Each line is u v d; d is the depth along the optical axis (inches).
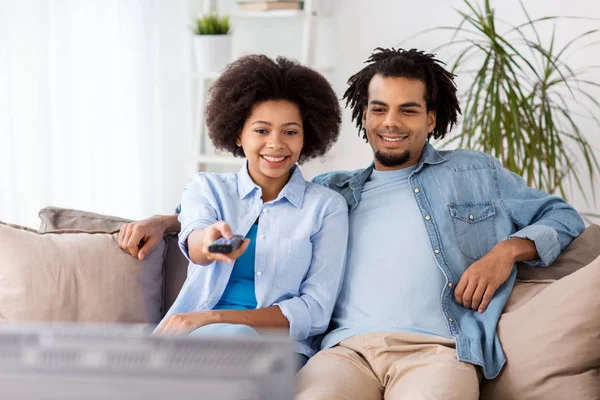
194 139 140.2
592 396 57.8
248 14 138.5
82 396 27.1
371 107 75.9
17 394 27.2
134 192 130.9
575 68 127.6
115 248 72.4
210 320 63.2
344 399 60.4
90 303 69.1
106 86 123.1
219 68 136.5
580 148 127.5
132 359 27.5
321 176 80.9
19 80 105.8
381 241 71.6
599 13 125.4
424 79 75.4
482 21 113.0
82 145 119.0
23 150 107.2
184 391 27.0
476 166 75.4
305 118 72.7
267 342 27.9
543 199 74.4
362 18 141.4
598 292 59.8
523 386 61.2
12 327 28.7
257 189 71.2
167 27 137.9
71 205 116.6
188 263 76.4
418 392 58.5
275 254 68.5
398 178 75.9
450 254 70.9
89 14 118.6
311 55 137.9
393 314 68.1
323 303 67.6
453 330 66.9
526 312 64.2
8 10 103.0
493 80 108.7
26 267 68.1
